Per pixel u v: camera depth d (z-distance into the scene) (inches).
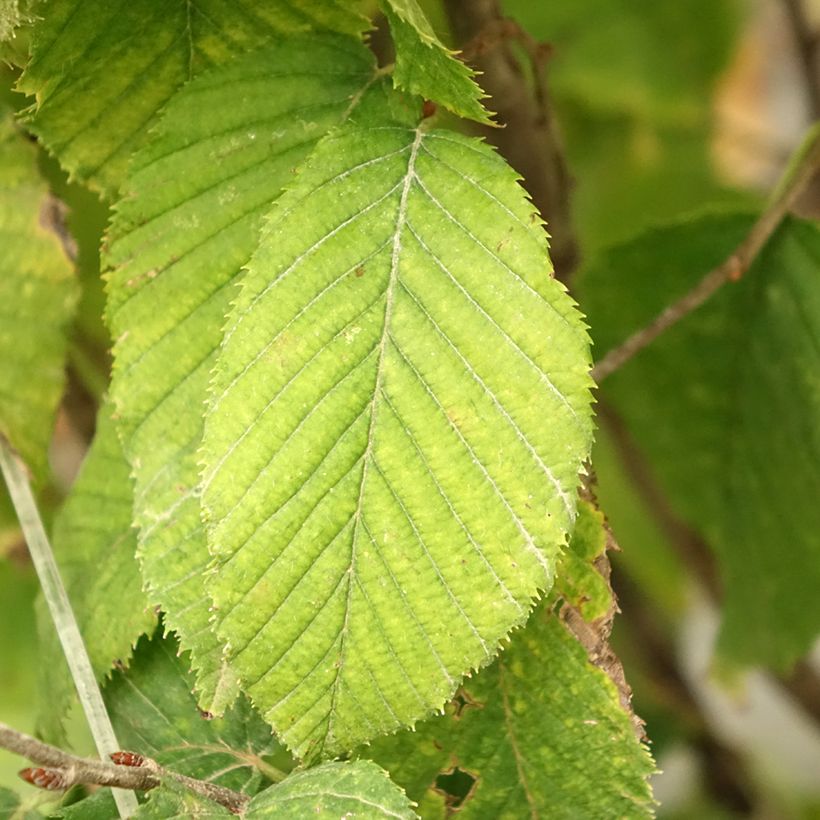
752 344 22.8
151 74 19.8
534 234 18.9
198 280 19.5
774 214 21.7
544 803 19.7
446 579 18.9
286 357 18.9
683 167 32.1
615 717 19.6
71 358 23.7
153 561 19.4
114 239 19.5
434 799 19.7
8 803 19.2
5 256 21.3
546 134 22.1
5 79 21.0
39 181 21.3
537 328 18.8
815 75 30.8
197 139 19.5
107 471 20.9
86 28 19.5
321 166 19.0
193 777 19.6
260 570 18.9
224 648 18.9
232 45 19.8
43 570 20.7
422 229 19.0
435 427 18.9
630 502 28.4
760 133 32.1
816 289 22.1
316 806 18.7
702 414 23.4
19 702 24.2
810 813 33.9
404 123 19.2
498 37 21.1
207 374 19.5
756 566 23.5
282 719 18.9
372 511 18.9
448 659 18.9
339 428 18.9
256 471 18.8
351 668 18.9
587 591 19.5
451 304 18.9
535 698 19.7
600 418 25.9
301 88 19.6
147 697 20.2
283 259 18.9
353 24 19.7
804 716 30.6
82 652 20.3
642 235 22.6
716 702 33.8
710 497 23.6
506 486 18.8
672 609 30.8
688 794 33.4
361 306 18.9
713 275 21.8
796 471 22.8
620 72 30.1
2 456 21.2
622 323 23.1
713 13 29.9
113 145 20.1
